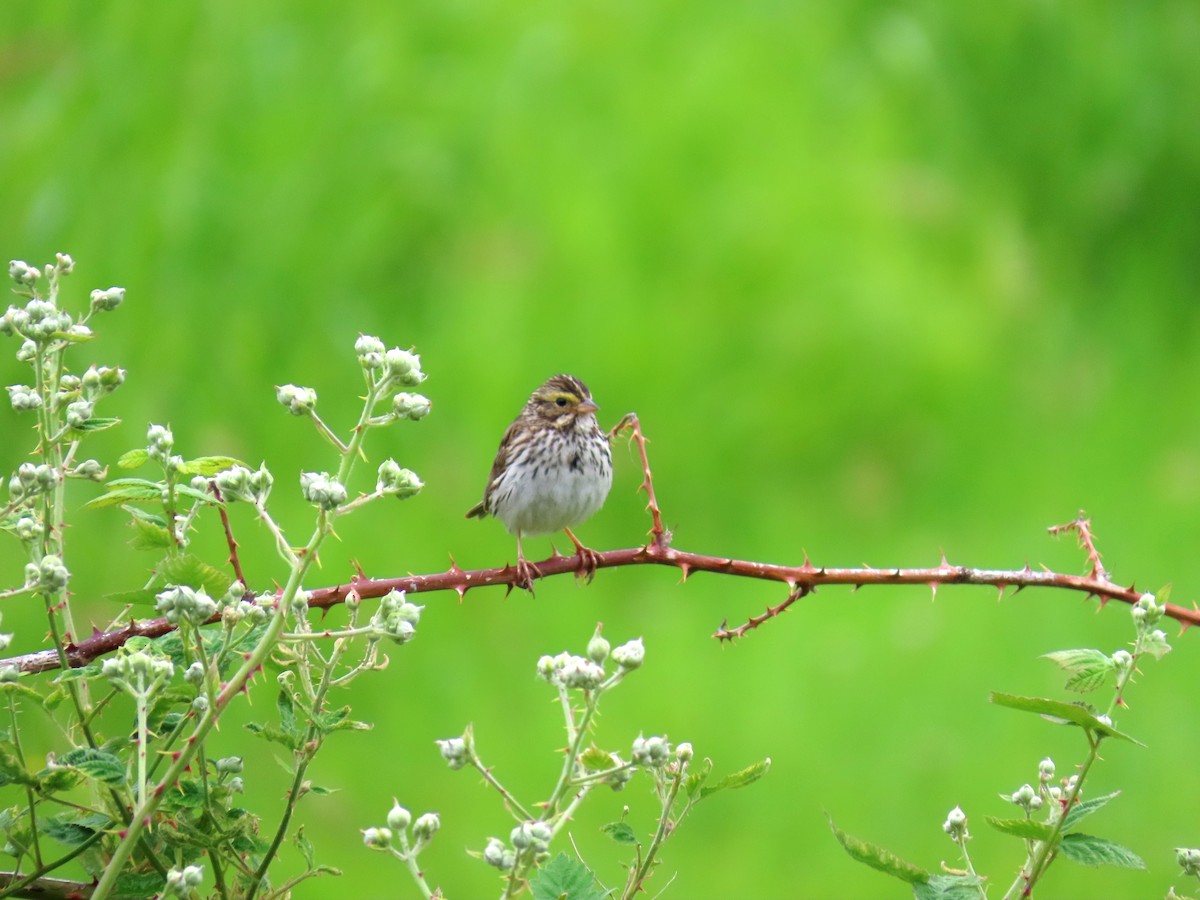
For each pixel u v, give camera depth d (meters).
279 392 3.95
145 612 7.16
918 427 15.64
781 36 17.70
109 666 3.86
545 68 16.88
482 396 14.83
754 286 15.94
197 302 14.66
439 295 15.38
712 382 15.41
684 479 14.95
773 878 11.71
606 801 11.88
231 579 4.40
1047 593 14.04
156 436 4.21
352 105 16.11
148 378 14.13
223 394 14.27
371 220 15.47
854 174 16.78
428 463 14.41
